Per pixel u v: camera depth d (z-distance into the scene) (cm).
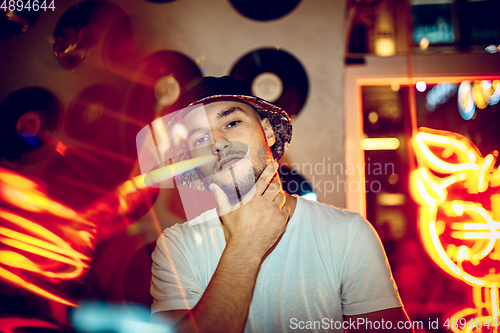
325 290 80
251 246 75
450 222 160
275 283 82
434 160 165
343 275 82
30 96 180
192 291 80
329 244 85
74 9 180
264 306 80
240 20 172
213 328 64
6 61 181
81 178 173
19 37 181
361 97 176
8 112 181
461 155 166
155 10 175
